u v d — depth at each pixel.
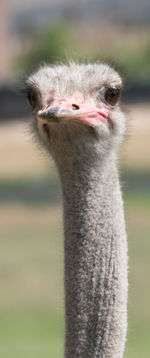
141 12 95.19
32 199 34.81
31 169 41.62
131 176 37.72
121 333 9.52
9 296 22.94
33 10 100.25
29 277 24.39
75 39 75.44
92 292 9.54
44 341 19.64
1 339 19.69
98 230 9.67
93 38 77.25
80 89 9.77
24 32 83.31
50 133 9.63
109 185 9.80
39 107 9.89
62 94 9.64
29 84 10.07
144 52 67.38
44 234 29.14
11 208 33.34
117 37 80.06
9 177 39.94
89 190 9.75
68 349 9.53
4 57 75.94
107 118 9.92
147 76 63.44
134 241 26.77
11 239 28.64
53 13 100.56
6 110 51.12
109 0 99.75
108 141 9.89
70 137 9.60
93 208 9.72
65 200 9.81
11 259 26.25
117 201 9.79
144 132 47.47
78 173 9.75
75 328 9.52
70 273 9.63
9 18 86.56
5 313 21.61
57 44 68.12
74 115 9.36
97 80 9.91
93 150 9.73
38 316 21.30
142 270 24.12
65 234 9.77
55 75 9.90
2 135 48.84
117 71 10.45
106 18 93.94
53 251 26.84
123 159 10.27
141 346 18.97
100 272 9.57
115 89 10.09
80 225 9.70
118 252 9.63
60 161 9.77
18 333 20.11
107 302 9.52
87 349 9.47
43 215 32.03
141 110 50.69
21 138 47.94
